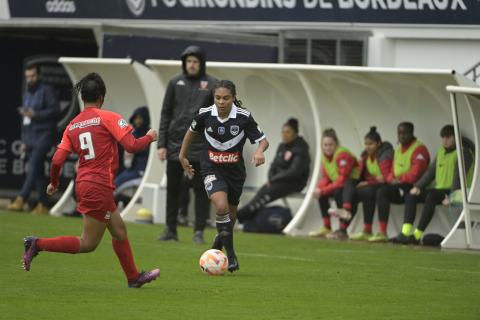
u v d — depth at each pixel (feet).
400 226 171.01
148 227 177.99
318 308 88.28
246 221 179.52
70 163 223.71
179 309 86.02
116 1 203.21
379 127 177.06
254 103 190.90
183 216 185.88
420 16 178.09
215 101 110.32
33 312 82.74
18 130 231.71
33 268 113.39
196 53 146.10
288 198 183.11
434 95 166.40
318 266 122.52
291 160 179.01
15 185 231.71
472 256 139.23
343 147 169.78
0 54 231.71
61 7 207.92
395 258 134.72
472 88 142.10
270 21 191.93
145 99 203.62
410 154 161.89
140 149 93.40
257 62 192.24
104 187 92.89
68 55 229.04
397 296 96.78
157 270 98.22
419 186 159.12
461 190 150.20
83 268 114.52
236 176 112.78
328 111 178.40
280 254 137.28
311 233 172.24
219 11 195.62
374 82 171.63
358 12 183.83
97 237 94.02
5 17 213.25
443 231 165.58
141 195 191.01
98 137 92.89
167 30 196.75
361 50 184.14
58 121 224.33
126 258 96.84
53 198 220.64
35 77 203.21
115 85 203.41
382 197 163.32
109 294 93.97
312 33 188.34
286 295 95.96
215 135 110.93
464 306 90.68
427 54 178.91
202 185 146.20
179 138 146.92
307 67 164.55
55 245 92.84
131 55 198.49
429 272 118.11
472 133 156.97
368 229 165.58
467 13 174.50
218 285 102.17
